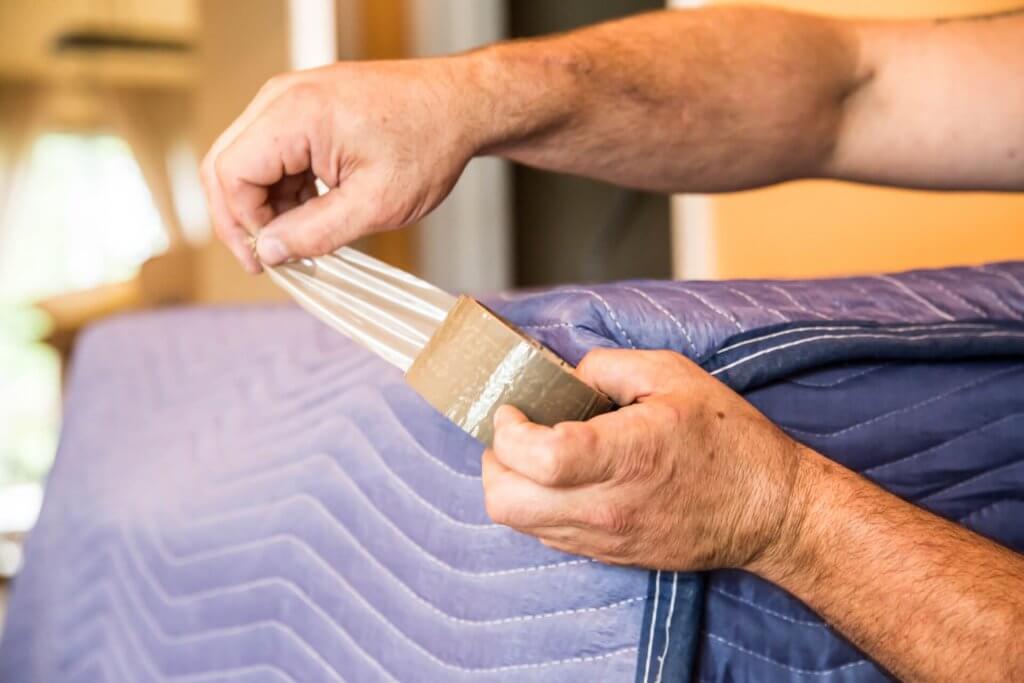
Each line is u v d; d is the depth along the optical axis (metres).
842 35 0.98
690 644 0.58
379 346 0.66
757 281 0.70
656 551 0.55
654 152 0.87
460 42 2.65
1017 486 0.70
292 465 0.85
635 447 0.52
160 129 2.88
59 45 2.85
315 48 2.56
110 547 1.13
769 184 0.97
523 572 0.64
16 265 2.94
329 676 0.78
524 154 0.81
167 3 2.80
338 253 0.69
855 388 0.67
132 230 2.91
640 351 0.58
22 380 3.03
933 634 0.57
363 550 0.75
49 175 2.93
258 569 0.87
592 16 2.76
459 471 0.69
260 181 0.67
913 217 1.96
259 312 1.20
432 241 2.72
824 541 0.57
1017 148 0.98
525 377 0.54
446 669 0.67
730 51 0.91
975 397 0.69
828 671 0.63
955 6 1.94
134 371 1.30
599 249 2.80
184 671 0.96
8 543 2.89
